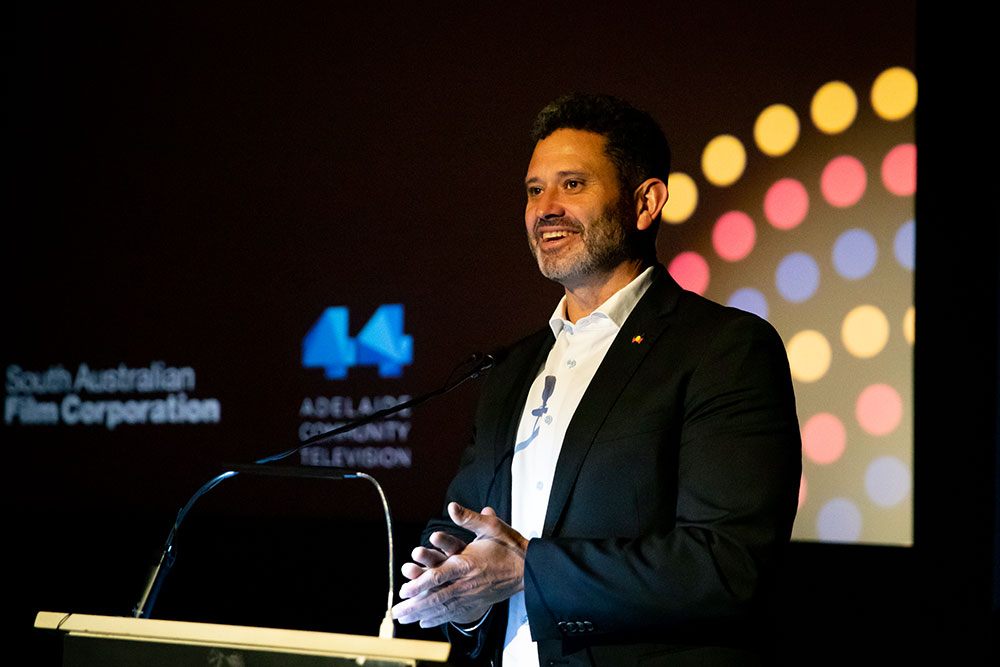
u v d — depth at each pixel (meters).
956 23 4.77
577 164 2.71
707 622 2.28
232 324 6.14
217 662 1.96
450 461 5.64
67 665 2.07
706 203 5.17
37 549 6.57
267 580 6.09
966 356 4.70
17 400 6.58
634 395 2.55
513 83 5.61
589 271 2.75
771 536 2.33
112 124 6.46
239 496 6.09
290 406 6.00
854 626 4.97
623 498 2.48
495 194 5.62
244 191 6.15
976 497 4.69
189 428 6.21
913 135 4.82
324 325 5.95
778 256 5.03
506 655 2.71
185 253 6.26
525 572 2.34
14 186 6.65
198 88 6.28
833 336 4.92
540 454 2.73
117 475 6.35
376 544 5.81
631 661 2.39
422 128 5.79
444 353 5.68
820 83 4.99
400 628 5.96
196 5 6.30
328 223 5.96
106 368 6.41
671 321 2.66
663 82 5.29
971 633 4.72
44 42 6.63
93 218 6.47
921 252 4.79
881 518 4.82
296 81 6.07
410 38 5.84
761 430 2.42
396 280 5.80
